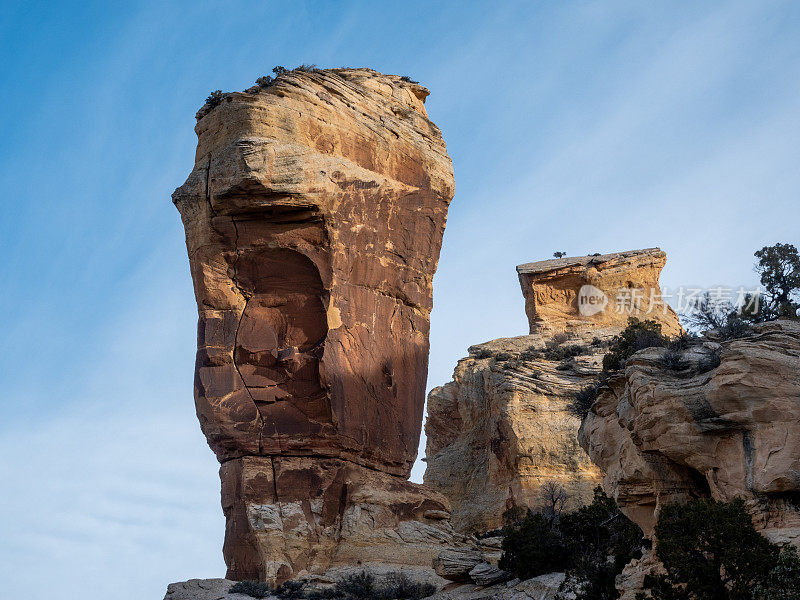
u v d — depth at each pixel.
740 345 28.67
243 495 47.69
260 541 46.34
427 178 55.75
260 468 48.28
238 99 50.12
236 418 48.69
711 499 28.05
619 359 42.34
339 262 49.94
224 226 49.53
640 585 30.56
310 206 49.03
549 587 36.44
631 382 30.64
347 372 49.72
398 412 52.31
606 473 35.53
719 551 27.14
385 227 52.91
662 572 30.11
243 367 49.22
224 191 48.69
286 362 48.84
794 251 39.22
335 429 48.72
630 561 33.94
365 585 43.28
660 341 39.59
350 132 52.34
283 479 48.09
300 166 49.00
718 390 28.28
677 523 28.08
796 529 26.69
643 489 31.62
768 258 39.28
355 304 50.75
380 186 52.53
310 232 49.53
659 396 29.38
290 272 49.59
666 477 31.12
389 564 46.69
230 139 49.84
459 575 42.50
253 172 48.28
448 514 50.88
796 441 27.03
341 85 54.16
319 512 47.94
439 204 56.28
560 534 39.53
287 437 48.56
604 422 35.91
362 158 52.62
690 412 28.83
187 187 50.31
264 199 48.84
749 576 26.14
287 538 46.59
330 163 50.22
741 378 27.89
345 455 49.44
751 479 27.77
